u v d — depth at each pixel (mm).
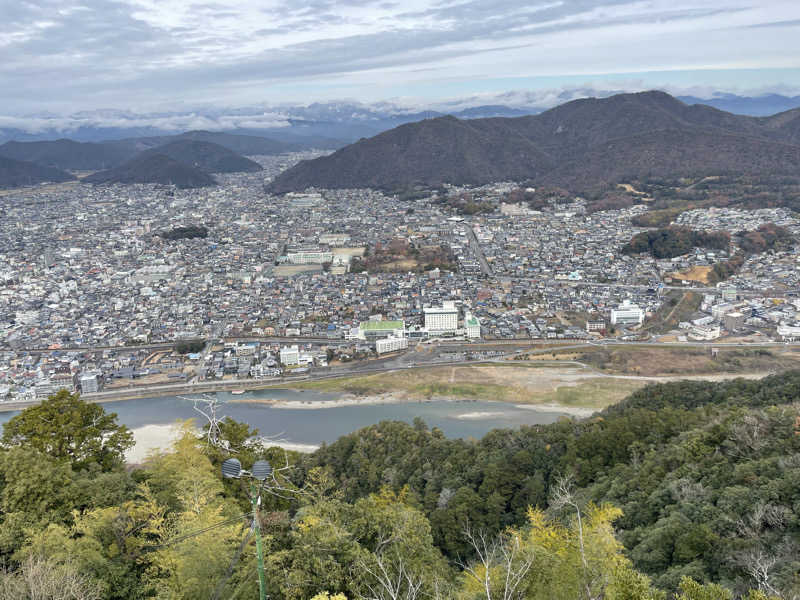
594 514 73250
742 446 109750
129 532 75125
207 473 91625
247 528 74625
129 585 69000
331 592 67312
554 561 63219
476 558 113062
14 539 72875
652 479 109938
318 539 73312
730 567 73875
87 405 111875
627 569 56250
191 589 65125
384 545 78625
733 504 86188
